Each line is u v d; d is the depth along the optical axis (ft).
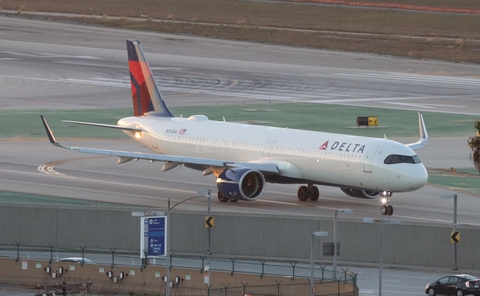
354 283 648.79
